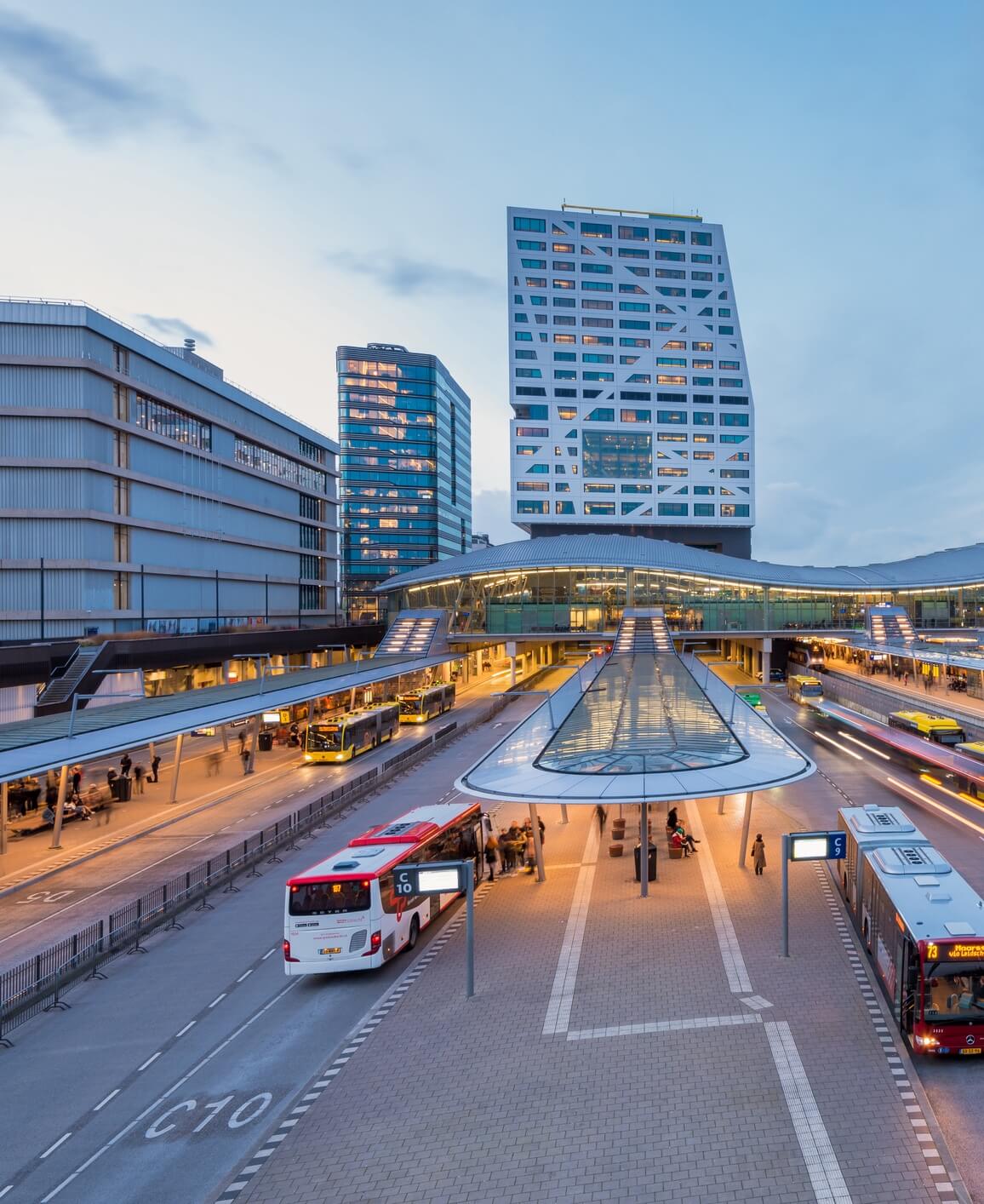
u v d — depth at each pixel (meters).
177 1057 13.88
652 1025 13.95
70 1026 15.13
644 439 131.50
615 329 132.12
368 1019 14.86
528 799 17.91
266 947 18.97
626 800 17.39
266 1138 11.20
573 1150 10.55
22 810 32.50
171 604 66.50
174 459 67.19
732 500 132.88
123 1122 11.91
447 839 21.08
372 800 33.91
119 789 34.84
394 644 81.12
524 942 18.42
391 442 168.12
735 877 22.70
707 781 18.69
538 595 88.75
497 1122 11.26
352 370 166.75
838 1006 14.53
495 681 93.12
